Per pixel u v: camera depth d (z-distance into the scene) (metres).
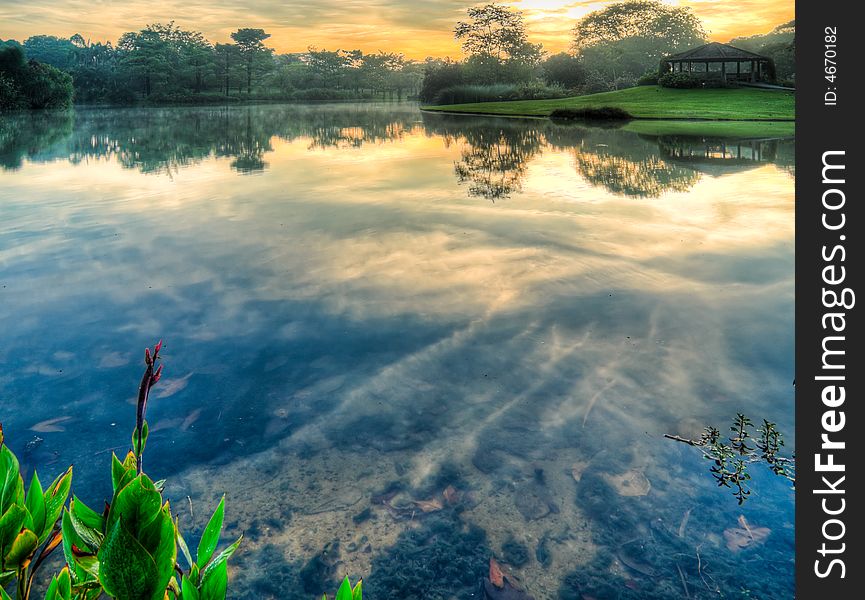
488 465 2.23
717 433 2.39
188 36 109.00
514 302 3.90
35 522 0.91
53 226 6.09
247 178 9.81
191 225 6.16
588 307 3.80
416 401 2.70
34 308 3.74
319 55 115.56
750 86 45.16
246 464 2.24
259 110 48.16
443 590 1.68
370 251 5.13
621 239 5.45
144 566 0.66
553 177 9.65
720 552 1.79
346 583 0.74
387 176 10.04
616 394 2.73
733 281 4.21
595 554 1.80
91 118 32.81
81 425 2.47
